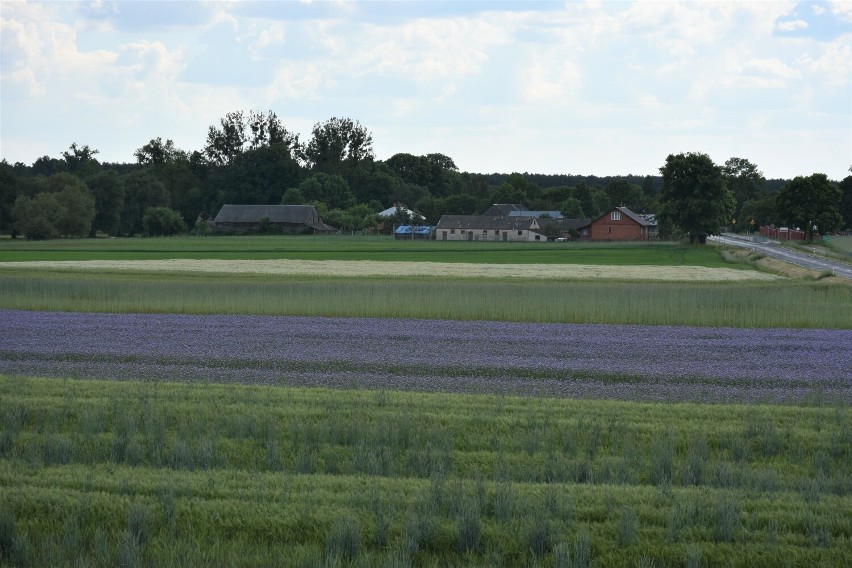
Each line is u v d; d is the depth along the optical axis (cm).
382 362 3847
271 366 3747
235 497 1978
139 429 2581
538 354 4134
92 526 1839
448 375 3562
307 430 2514
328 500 1961
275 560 1698
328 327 5194
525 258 15050
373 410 2764
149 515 1852
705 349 4366
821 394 3116
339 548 1728
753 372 3672
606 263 13800
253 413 2697
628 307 6047
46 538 1788
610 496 1980
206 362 3834
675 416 2733
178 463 2273
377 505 1897
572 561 1697
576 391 3247
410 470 2248
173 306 6294
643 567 1666
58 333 4791
